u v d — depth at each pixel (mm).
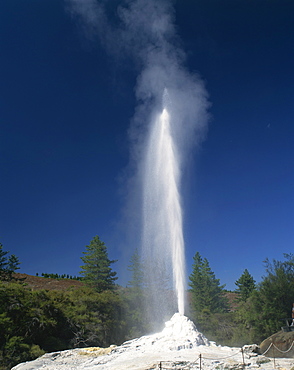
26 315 33875
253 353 14961
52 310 37562
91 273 67438
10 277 61656
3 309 32750
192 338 15969
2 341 29969
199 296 65188
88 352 18094
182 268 19812
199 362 12414
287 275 43125
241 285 78812
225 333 48531
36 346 31250
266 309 40781
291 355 18203
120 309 49219
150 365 12016
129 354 14898
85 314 41281
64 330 37719
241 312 47188
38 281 76875
